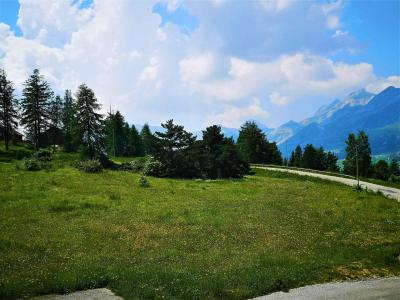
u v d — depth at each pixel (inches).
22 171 2281.0
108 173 2445.9
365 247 989.2
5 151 3499.0
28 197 1529.3
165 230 1117.7
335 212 1488.7
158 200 1621.6
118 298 568.1
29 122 3531.0
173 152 2775.6
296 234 1116.5
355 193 2060.8
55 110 4441.4
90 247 915.4
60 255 822.5
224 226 1189.1
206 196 1788.9
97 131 3149.6
